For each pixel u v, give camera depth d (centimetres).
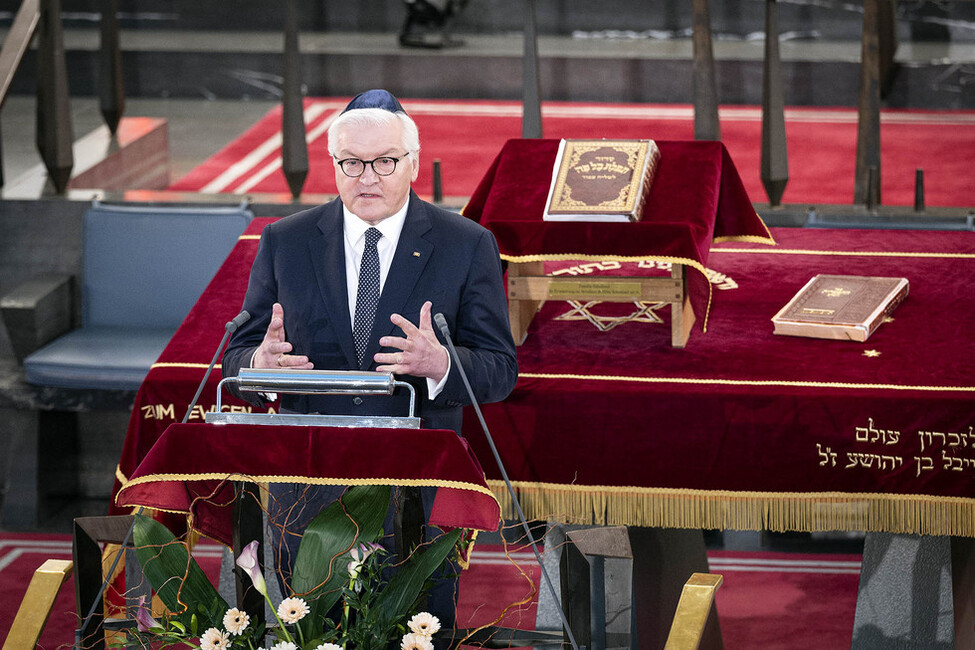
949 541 1269
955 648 1282
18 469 1817
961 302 1373
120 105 2328
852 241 1582
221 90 3023
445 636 912
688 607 916
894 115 2825
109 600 1048
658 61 2898
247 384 902
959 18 3041
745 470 1169
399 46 3070
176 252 1845
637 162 1302
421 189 2314
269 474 878
